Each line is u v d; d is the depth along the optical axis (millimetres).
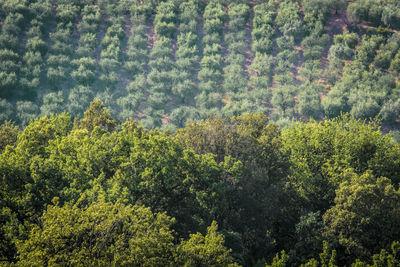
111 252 21859
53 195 27562
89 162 31031
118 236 22766
